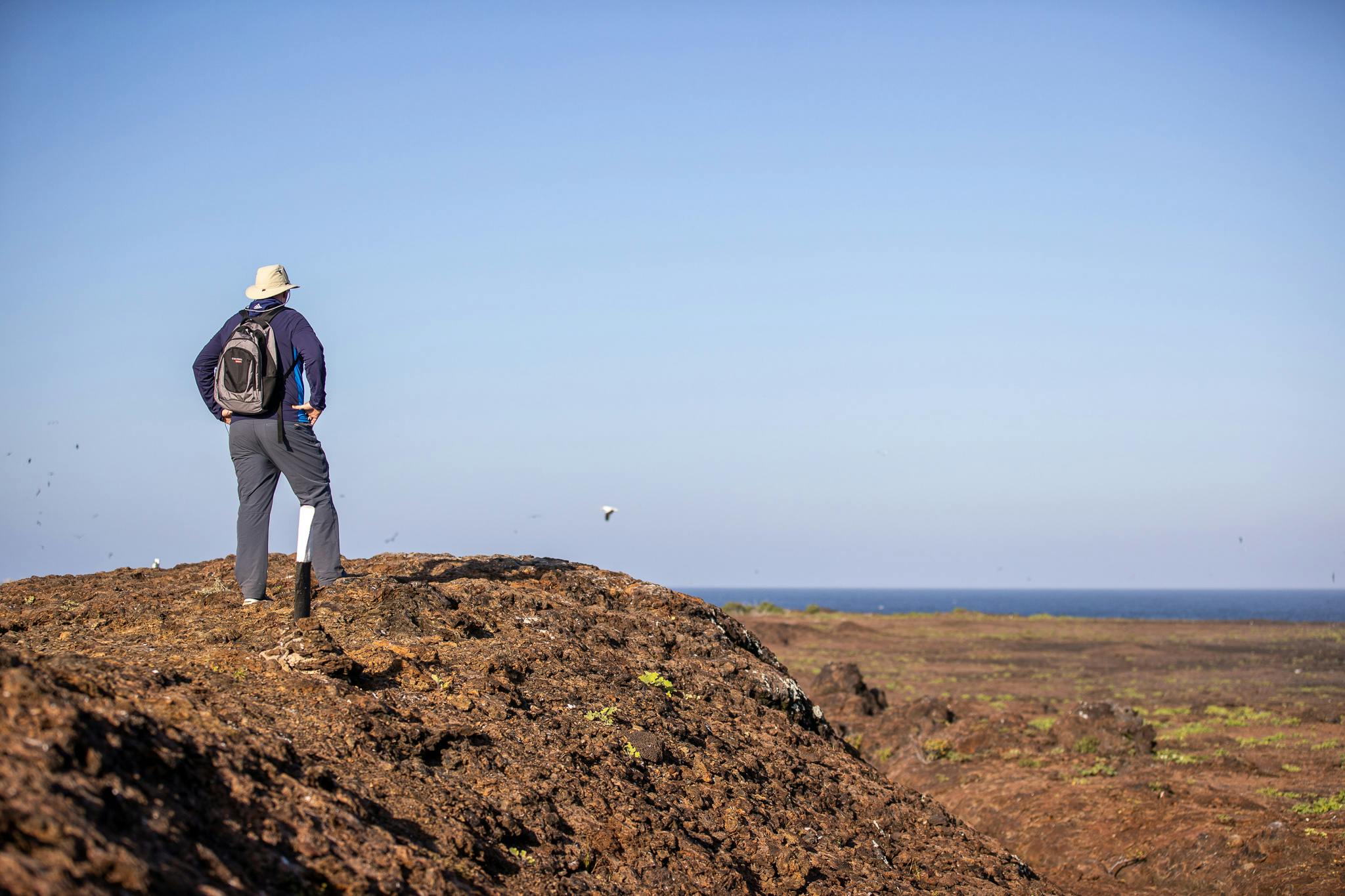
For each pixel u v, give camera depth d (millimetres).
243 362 6535
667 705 7113
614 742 6121
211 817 3512
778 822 6387
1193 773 14375
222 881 3139
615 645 8016
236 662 5234
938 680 30453
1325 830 10328
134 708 3902
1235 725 19906
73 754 3150
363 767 4586
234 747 4016
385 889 3646
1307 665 33062
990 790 13852
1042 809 12609
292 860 3545
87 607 6859
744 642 9898
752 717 7918
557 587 9164
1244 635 46625
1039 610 172625
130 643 5902
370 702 5223
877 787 8008
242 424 6715
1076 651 40000
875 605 199375
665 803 5824
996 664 35531
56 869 2582
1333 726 19562
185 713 4133
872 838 6953
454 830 4328
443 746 5176
